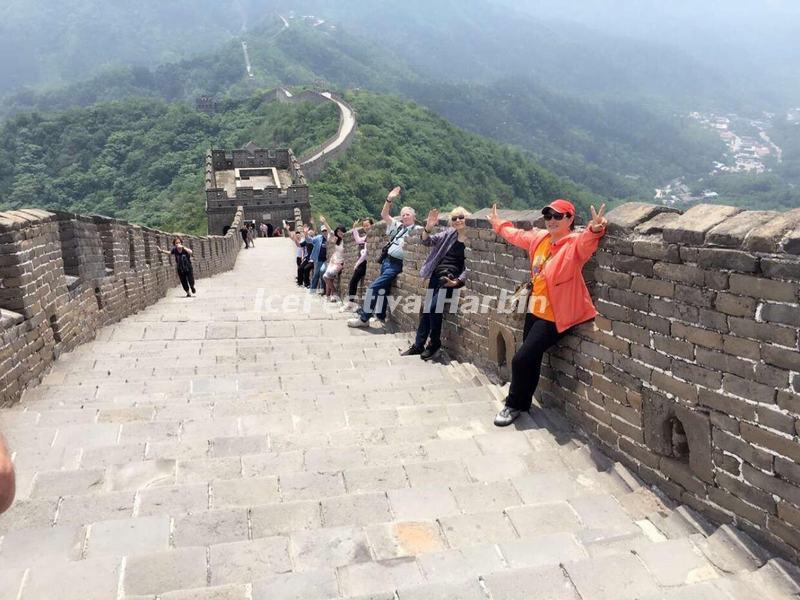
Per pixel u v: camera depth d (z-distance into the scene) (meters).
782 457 3.22
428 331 7.92
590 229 4.44
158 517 3.63
